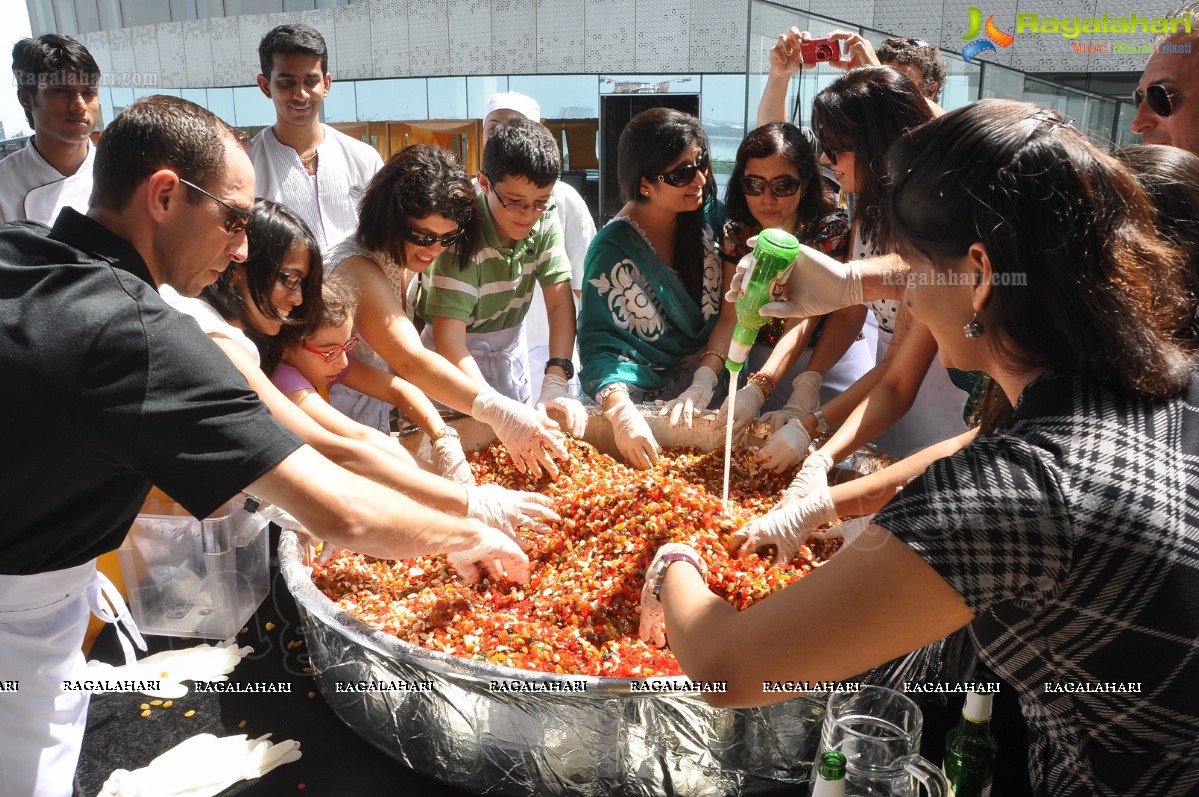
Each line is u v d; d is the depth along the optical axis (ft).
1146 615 3.00
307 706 5.81
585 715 4.59
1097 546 2.96
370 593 6.35
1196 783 3.20
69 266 4.28
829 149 7.93
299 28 9.74
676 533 6.31
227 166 4.73
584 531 6.77
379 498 4.99
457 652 5.48
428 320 9.50
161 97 4.72
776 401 9.77
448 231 7.98
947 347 3.65
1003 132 3.15
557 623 5.87
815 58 9.65
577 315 10.36
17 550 4.66
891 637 3.22
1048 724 3.59
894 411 7.59
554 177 8.61
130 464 4.35
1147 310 3.13
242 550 6.60
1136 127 7.22
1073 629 3.12
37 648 4.94
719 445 8.38
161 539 6.38
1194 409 3.21
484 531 5.87
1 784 4.95
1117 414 3.12
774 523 6.18
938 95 9.27
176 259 4.81
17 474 4.36
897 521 3.12
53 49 9.02
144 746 5.40
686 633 3.90
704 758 4.71
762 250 5.94
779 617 3.33
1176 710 3.13
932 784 4.03
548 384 9.55
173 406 4.24
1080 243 3.01
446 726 4.86
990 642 3.50
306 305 6.93
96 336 4.14
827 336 9.26
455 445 7.70
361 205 8.14
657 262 9.41
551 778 4.82
